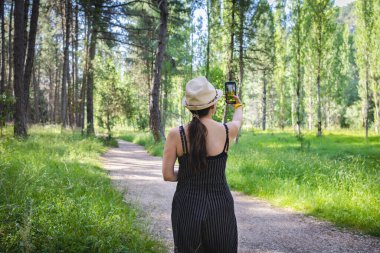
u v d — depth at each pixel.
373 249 4.86
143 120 44.88
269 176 9.74
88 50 25.97
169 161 2.48
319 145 22.75
